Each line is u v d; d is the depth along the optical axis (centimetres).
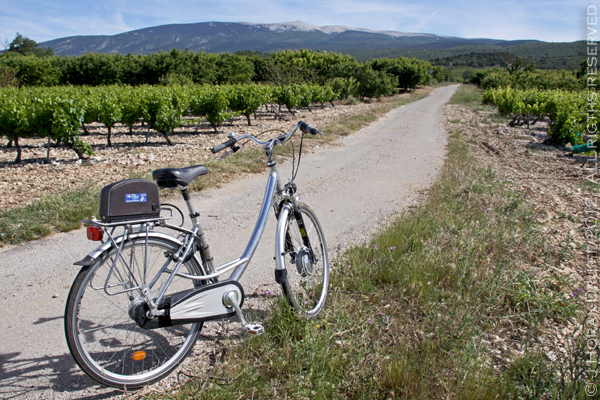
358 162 938
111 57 5234
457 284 313
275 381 218
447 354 232
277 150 1002
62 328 274
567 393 195
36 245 427
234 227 490
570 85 3800
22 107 933
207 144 1273
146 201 202
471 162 899
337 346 246
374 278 331
